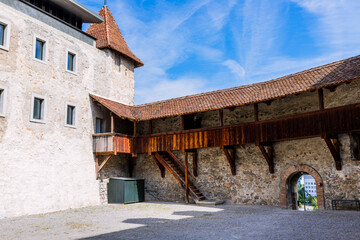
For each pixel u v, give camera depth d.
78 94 18.02
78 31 18.56
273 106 16.64
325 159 14.59
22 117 14.66
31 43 15.38
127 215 13.88
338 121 12.92
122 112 19.00
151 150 19.14
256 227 9.93
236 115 17.83
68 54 17.88
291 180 16.41
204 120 18.98
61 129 16.67
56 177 16.09
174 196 19.72
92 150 18.62
